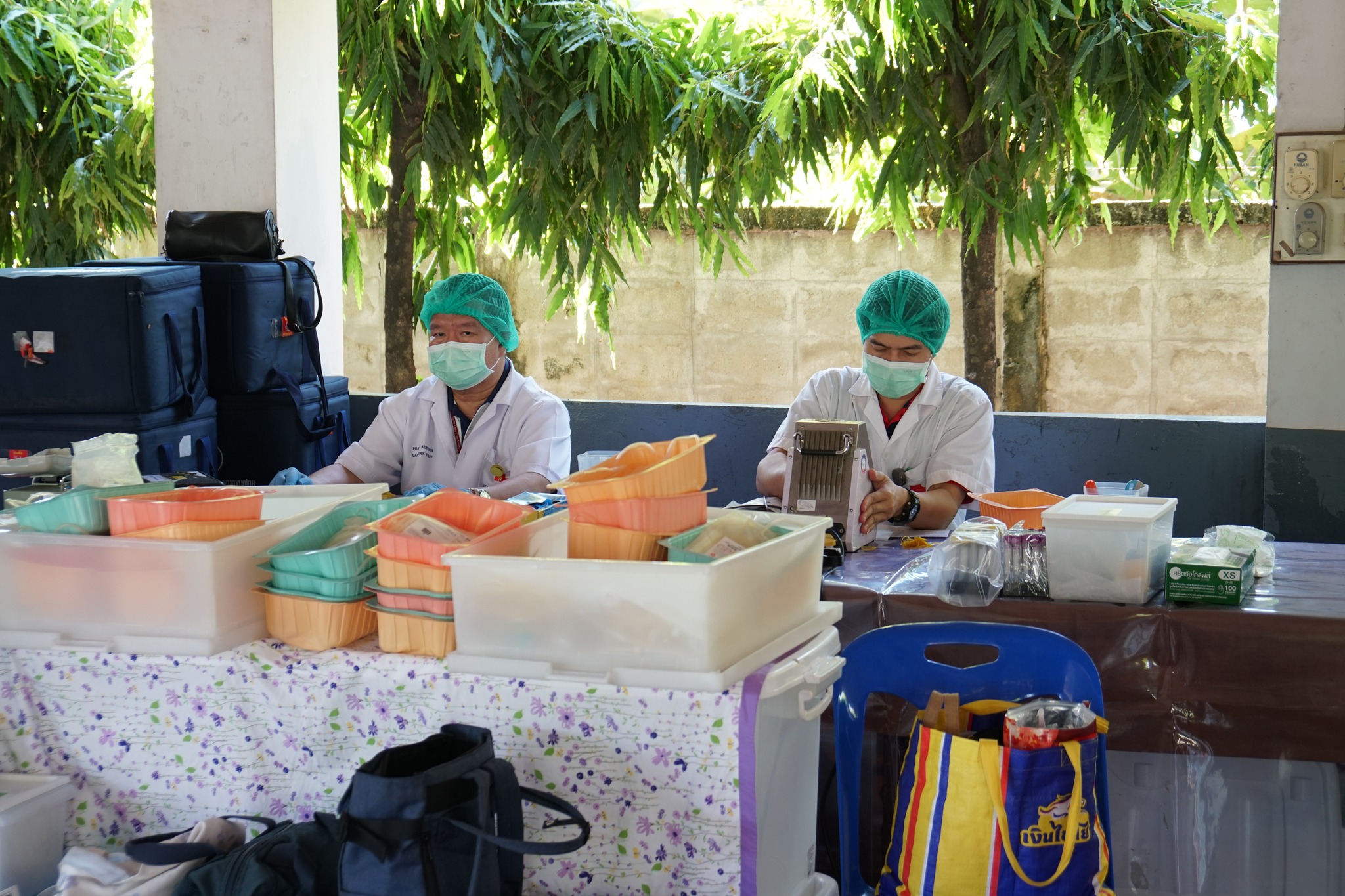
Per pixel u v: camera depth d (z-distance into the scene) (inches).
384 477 135.1
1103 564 83.7
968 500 120.5
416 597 64.4
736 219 182.9
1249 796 81.7
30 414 119.6
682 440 67.2
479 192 204.1
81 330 116.5
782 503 107.0
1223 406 206.4
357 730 65.2
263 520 71.5
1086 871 67.1
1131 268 206.8
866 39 155.7
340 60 183.3
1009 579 87.1
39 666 68.6
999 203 163.5
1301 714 79.7
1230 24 146.5
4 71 194.9
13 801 65.2
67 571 68.0
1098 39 151.8
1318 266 126.0
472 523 70.2
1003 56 152.7
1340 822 80.3
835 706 72.3
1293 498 130.3
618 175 175.5
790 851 66.4
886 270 217.0
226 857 59.7
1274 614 79.7
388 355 197.2
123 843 69.1
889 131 167.3
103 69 206.1
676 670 59.6
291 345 137.8
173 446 122.6
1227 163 170.6
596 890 62.7
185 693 67.0
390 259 193.5
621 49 169.6
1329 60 122.6
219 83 145.8
